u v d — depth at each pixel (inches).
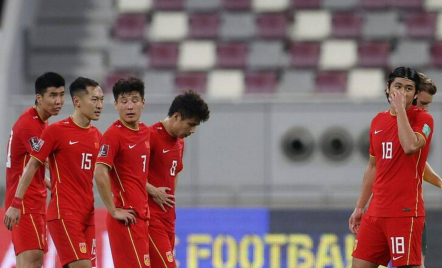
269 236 1389.0
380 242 866.8
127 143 883.4
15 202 927.0
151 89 2218.3
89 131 943.0
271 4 2422.5
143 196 896.9
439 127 1510.8
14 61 2164.1
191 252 1390.3
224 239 1389.0
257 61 2294.5
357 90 2208.4
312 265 1384.1
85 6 2417.6
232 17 2383.1
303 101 1558.8
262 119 1556.3
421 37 2330.2
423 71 2257.6
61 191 927.7
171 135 919.7
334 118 1566.2
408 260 845.8
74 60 2282.2
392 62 2279.8
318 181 1558.8
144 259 890.7
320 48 2303.2
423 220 855.1
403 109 825.5
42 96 973.2
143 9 2425.0
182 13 2412.6
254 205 1547.7
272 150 1555.1
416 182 849.5
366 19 2367.1
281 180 1553.9
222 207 1462.8
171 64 2298.2
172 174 934.4
